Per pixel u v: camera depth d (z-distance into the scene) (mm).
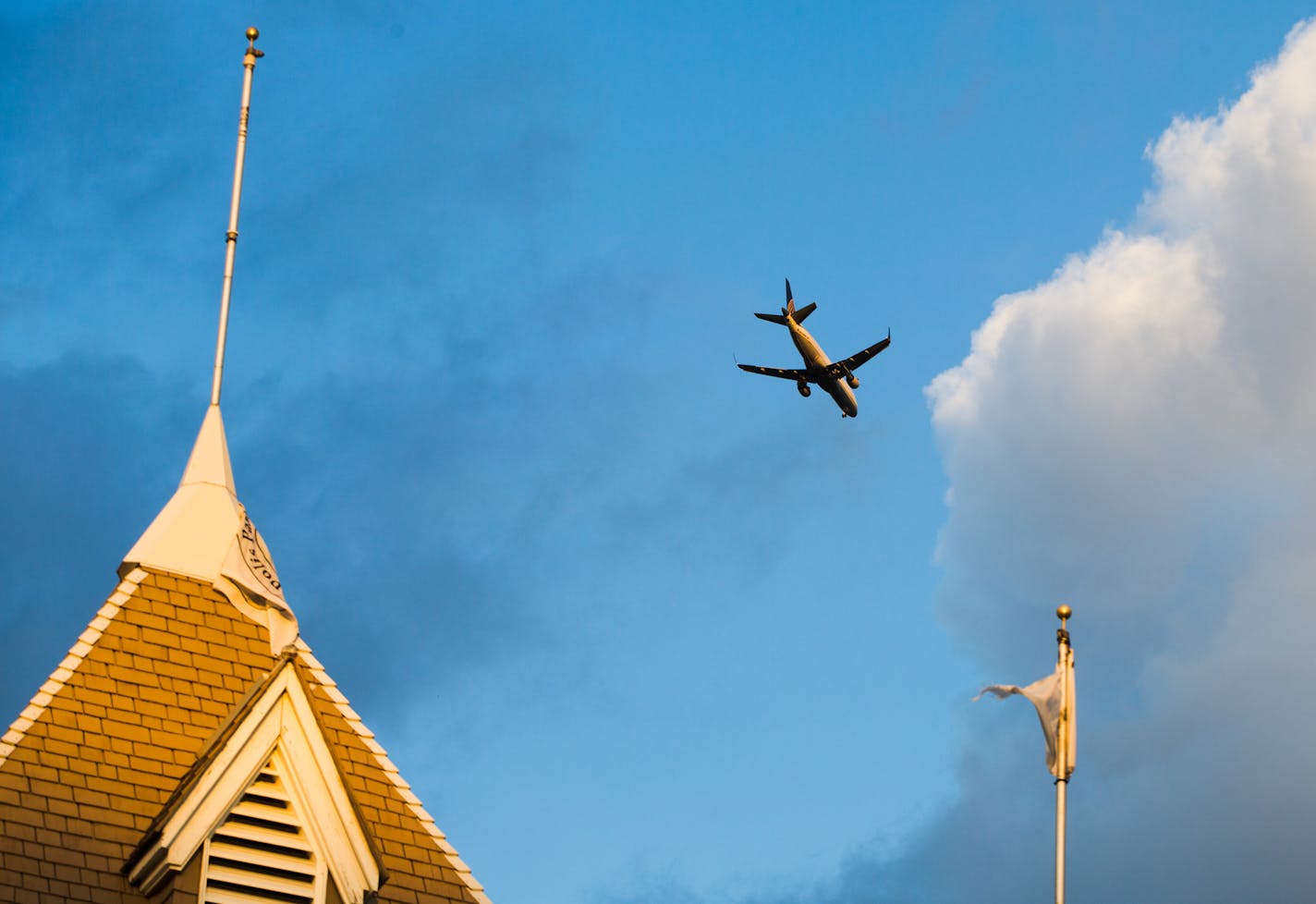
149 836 42875
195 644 47938
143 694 46406
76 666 46344
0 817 42719
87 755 44688
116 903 42562
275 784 44594
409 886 46062
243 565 49781
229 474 51812
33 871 42156
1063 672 46062
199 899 42875
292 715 44812
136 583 48656
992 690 46250
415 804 47750
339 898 44156
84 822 43469
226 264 55156
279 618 49281
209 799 43406
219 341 54000
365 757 48031
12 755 44031
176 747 45719
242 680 47750
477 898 46812
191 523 50156
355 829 44656
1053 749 45469
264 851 44062
